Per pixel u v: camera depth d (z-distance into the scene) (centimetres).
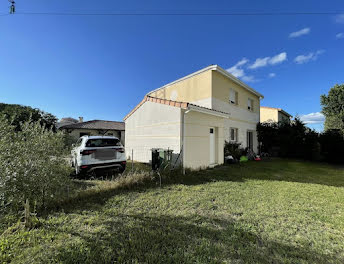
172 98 1158
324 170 812
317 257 199
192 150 721
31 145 334
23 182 267
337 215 309
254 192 436
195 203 360
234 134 1143
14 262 185
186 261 190
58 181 346
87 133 2014
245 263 188
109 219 287
